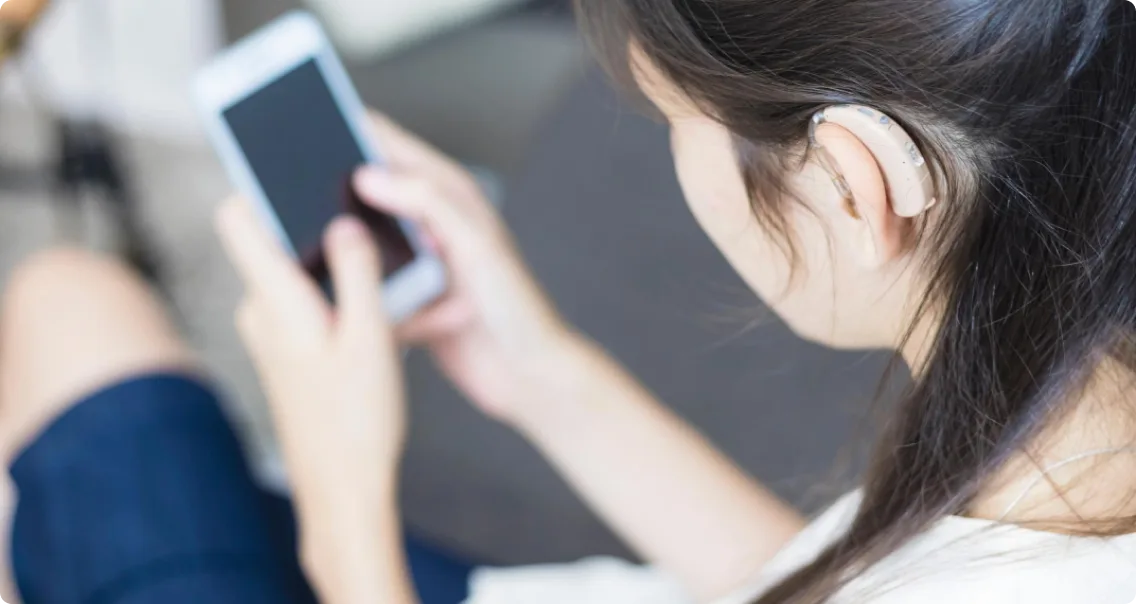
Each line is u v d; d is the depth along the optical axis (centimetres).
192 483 80
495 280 80
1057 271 42
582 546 105
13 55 95
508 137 156
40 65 172
